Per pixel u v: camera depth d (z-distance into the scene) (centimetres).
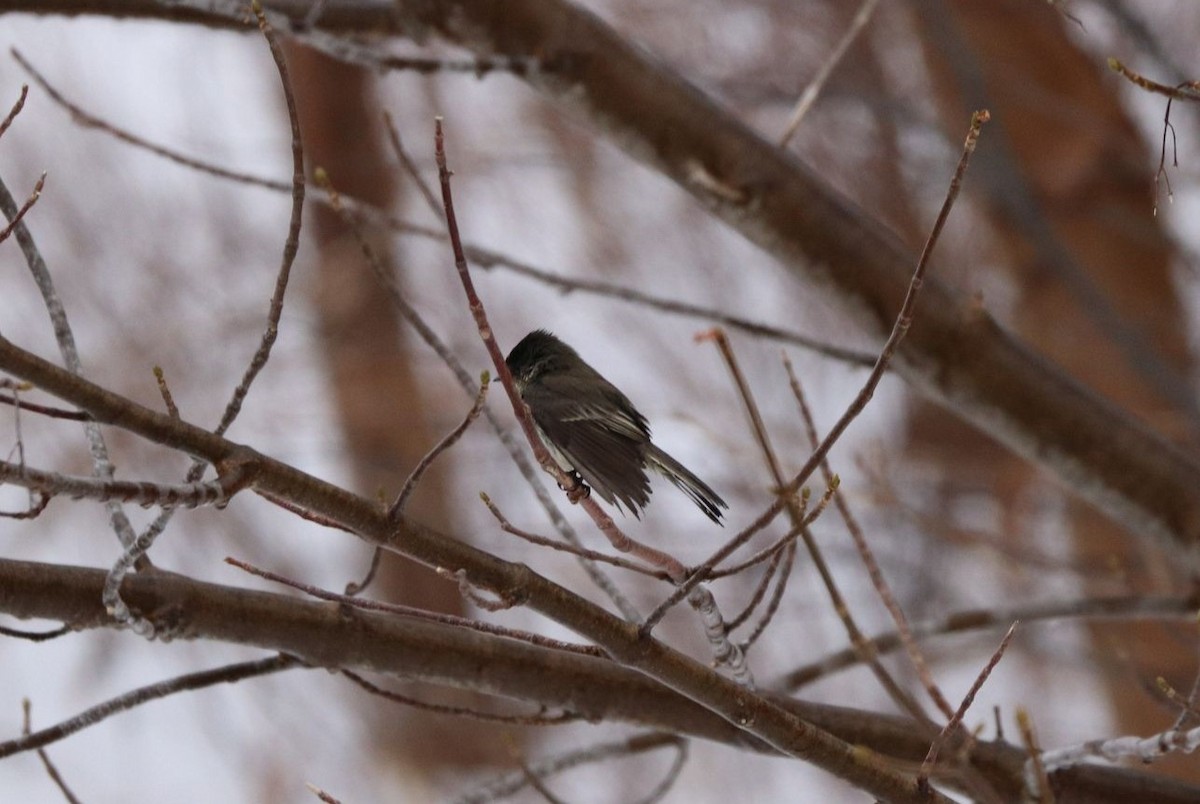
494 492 1487
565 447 735
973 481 1369
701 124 820
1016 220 1287
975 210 1437
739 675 588
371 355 1498
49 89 764
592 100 817
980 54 1291
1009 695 1484
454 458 1482
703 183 821
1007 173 1236
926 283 831
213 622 580
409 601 1662
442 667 617
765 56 1392
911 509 1074
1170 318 1355
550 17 809
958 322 824
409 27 818
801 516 545
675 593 512
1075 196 1358
